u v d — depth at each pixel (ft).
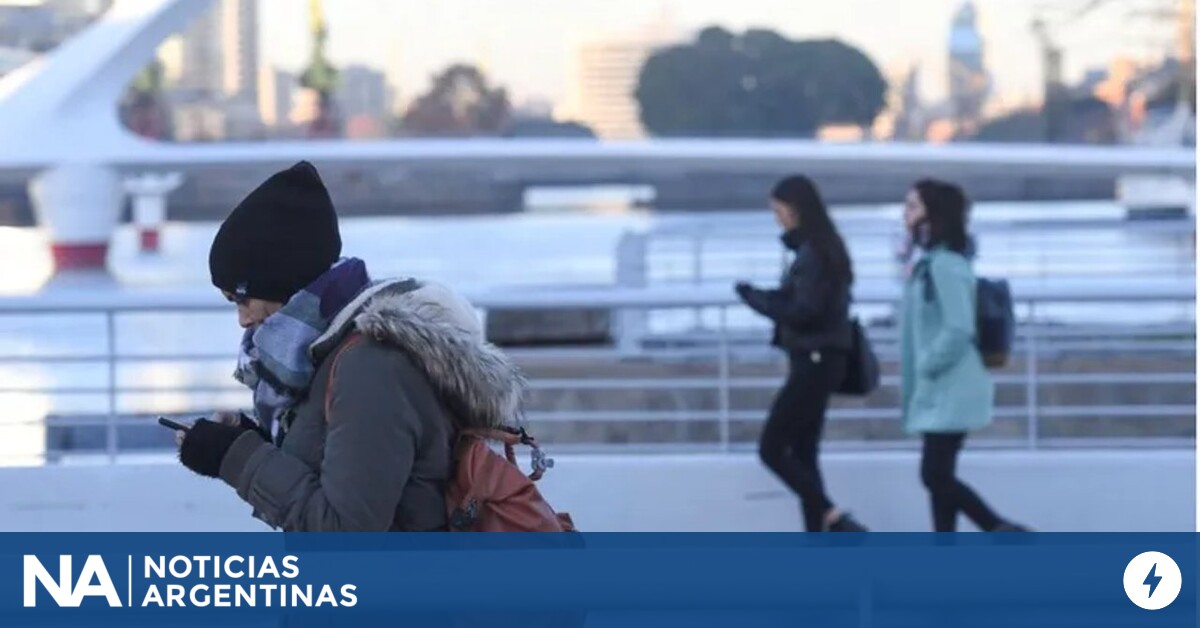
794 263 43.86
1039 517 47.26
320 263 17.98
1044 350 57.16
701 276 95.25
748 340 56.65
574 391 61.00
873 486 47.32
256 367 17.79
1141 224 104.94
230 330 76.48
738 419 52.65
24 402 65.36
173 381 67.87
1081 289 48.88
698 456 47.57
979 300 42.75
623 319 68.13
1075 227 105.29
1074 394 63.41
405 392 17.26
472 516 17.65
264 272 17.83
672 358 58.23
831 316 43.75
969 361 42.78
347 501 16.85
